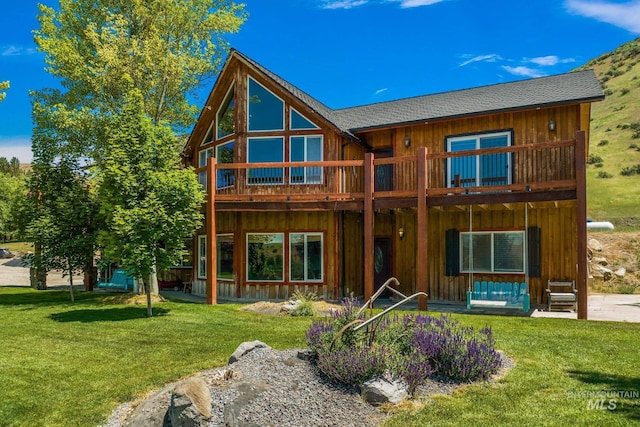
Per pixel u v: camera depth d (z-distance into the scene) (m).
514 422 4.47
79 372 6.55
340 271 14.47
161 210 10.19
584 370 6.04
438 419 4.59
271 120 15.20
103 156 14.81
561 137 12.38
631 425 4.35
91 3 15.88
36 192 14.45
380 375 5.22
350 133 14.73
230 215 15.47
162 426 4.82
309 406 4.86
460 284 13.90
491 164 13.16
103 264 12.16
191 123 18.41
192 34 16.75
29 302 13.74
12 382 6.16
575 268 12.52
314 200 13.14
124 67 15.04
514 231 13.27
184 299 15.25
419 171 11.61
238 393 5.00
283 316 10.79
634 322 9.65
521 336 8.02
